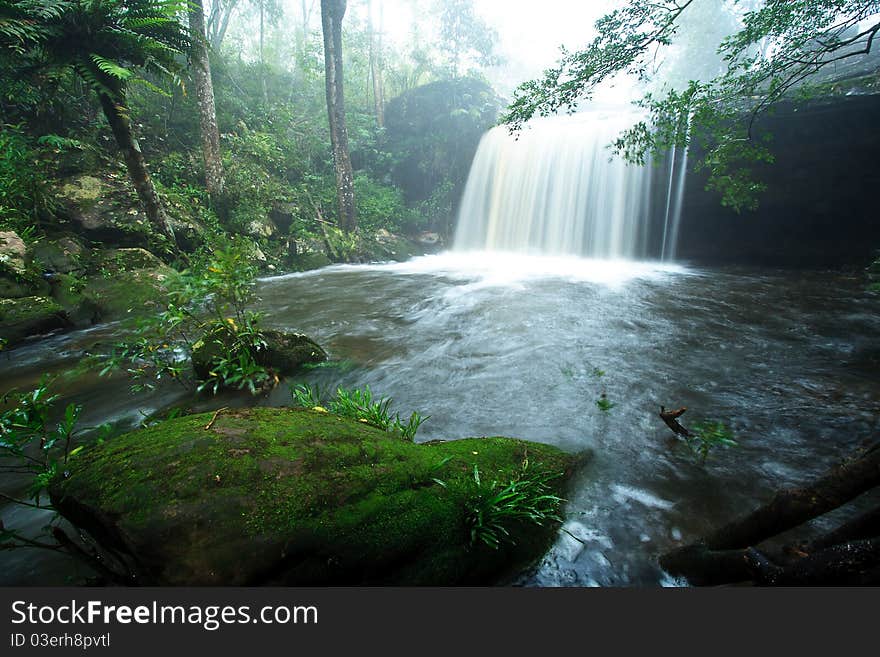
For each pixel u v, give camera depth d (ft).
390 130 60.08
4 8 17.62
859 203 32.68
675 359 15.88
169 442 6.07
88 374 14.35
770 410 11.71
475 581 6.09
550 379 14.23
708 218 39.32
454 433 10.89
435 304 25.59
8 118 29.60
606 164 43.19
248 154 44.62
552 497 7.16
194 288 13.21
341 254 43.34
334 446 6.48
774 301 24.89
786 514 4.99
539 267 41.01
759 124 31.73
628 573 6.43
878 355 15.72
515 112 20.26
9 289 19.51
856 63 35.78
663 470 9.15
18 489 8.42
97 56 19.54
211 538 4.87
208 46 31.17
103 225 27.45
